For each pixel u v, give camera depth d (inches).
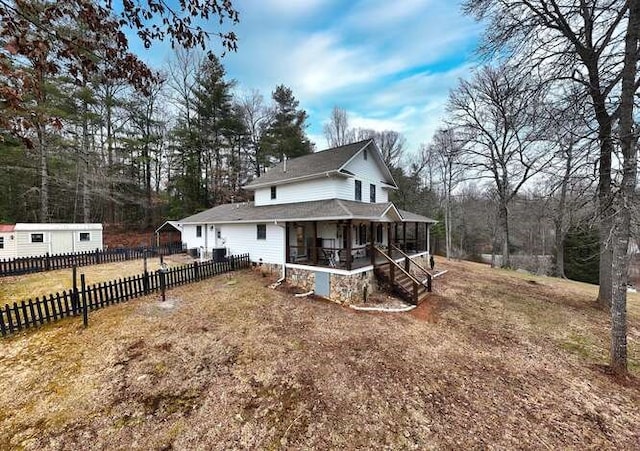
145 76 183.2
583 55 354.3
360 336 301.7
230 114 1197.7
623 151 250.7
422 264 750.5
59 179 839.7
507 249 836.6
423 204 1503.4
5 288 418.0
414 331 322.3
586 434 172.4
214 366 231.8
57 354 243.9
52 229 700.7
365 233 661.3
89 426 166.7
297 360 245.0
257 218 573.0
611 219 346.0
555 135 322.3
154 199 1243.8
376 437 164.1
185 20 163.5
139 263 646.5
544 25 359.3
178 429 165.6
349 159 586.9
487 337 313.1
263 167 1362.0
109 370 221.9
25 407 181.3
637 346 297.1
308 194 617.3
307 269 477.1
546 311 400.2
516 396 207.9
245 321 328.8
